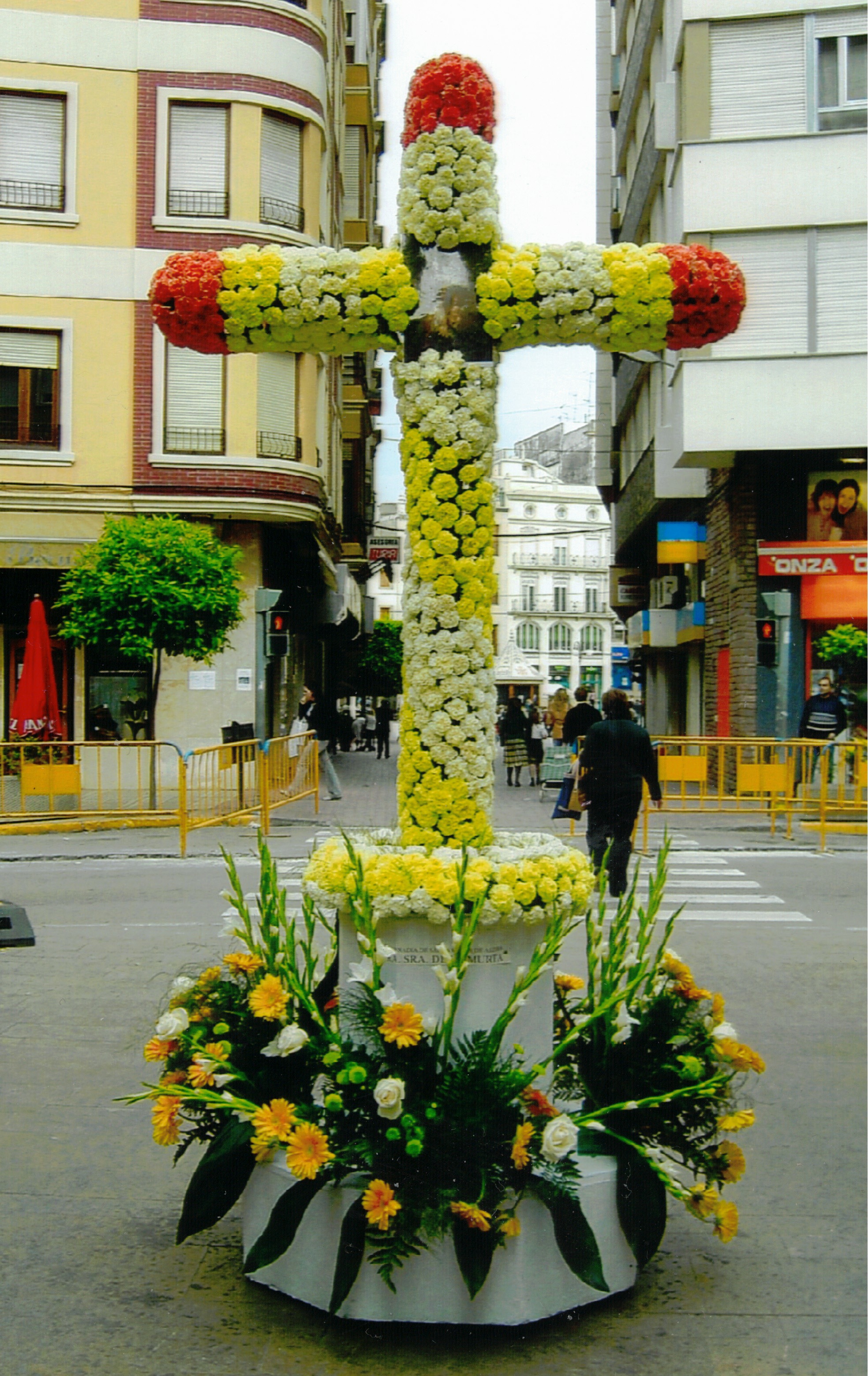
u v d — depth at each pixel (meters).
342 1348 3.86
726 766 17.52
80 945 9.73
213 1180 4.29
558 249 4.45
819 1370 3.76
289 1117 3.94
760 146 20.05
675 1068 4.32
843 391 19.69
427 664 4.32
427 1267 3.92
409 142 4.49
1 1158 5.43
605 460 43.75
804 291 19.95
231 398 23.02
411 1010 3.92
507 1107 3.95
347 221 34.09
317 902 4.17
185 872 13.76
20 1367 3.74
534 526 111.44
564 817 15.55
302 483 23.77
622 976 4.85
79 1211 4.91
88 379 22.69
